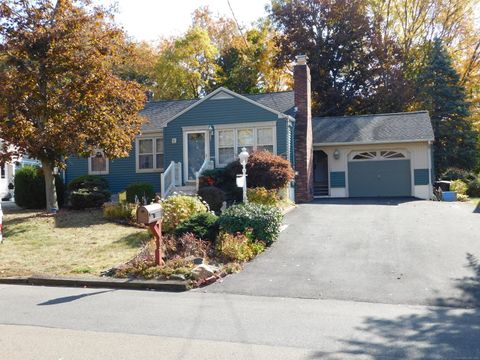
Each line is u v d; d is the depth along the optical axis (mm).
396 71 35344
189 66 38969
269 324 6488
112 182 24141
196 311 7223
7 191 27594
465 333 6039
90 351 5426
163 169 22891
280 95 23859
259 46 40906
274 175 17453
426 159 24500
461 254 10406
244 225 11617
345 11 35688
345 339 5820
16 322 6633
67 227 14648
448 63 32531
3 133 15430
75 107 16297
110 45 16484
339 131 26172
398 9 38750
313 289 8508
